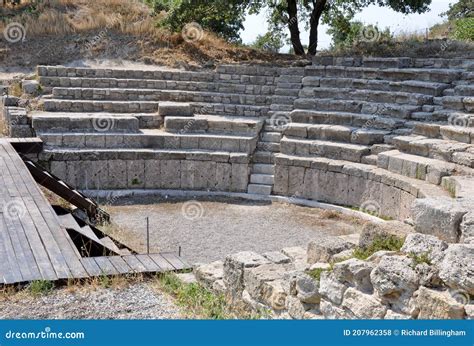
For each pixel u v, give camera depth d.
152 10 27.55
